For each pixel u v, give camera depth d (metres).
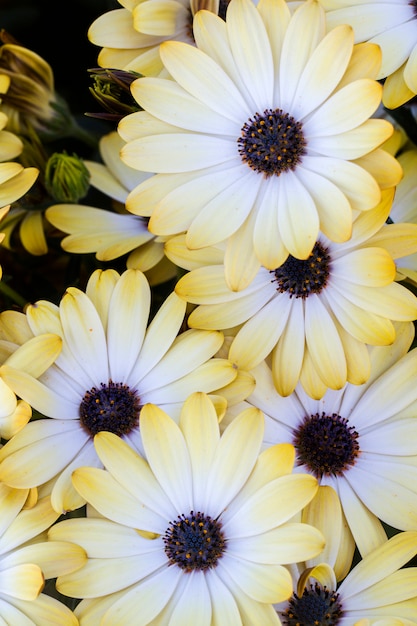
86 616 0.33
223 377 0.35
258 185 0.35
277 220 0.35
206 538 0.34
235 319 0.35
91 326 0.35
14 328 0.35
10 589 0.33
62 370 0.35
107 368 0.35
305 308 0.35
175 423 0.34
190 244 0.35
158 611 0.33
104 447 0.33
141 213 0.35
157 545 0.34
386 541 0.34
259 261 0.34
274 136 0.35
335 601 0.34
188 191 0.35
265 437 0.35
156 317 0.35
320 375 0.35
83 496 0.33
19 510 0.33
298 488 0.33
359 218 0.34
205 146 0.35
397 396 0.35
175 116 0.35
